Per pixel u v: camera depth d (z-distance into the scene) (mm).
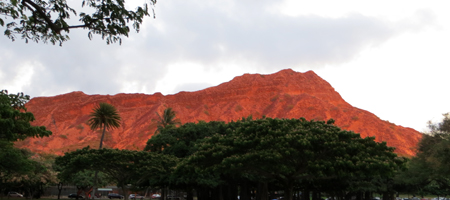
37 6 11172
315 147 28984
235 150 30594
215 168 30391
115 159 43094
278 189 57500
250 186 64625
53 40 13320
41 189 85438
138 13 12016
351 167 26875
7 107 23453
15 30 12773
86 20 11922
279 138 28766
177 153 56719
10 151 31984
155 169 45250
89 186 78875
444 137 41688
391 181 58531
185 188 57281
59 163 44781
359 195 72188
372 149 29219
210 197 65312
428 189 72688
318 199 72375
